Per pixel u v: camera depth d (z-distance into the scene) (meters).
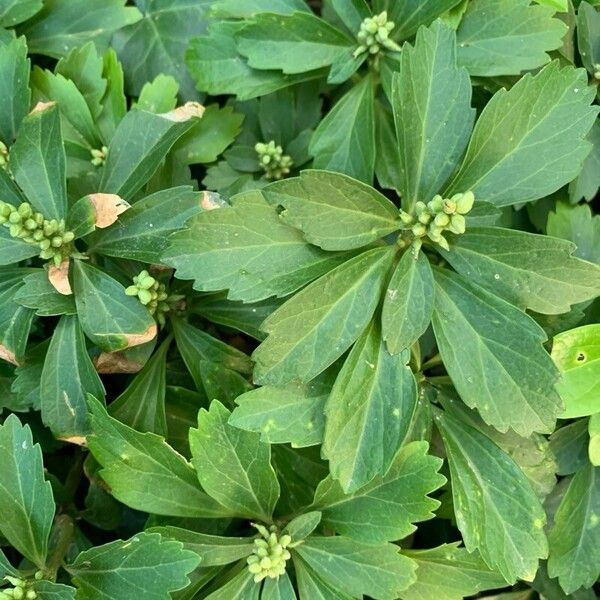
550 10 0.48
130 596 0.44
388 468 0.44
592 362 0.46
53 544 0.49
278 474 0.48
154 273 0.48
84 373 0.46
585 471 0.48
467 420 0.47
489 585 0.47
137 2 0.53
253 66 0.50
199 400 0.49
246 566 0.46
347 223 0.45
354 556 0.45
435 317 0.45
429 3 0.48
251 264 0.45
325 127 0.50
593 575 0.48
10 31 0.51
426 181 0.46
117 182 0.47
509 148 0.45
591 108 0.45
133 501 0.46
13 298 0.46
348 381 0.44
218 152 0.52
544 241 0.44
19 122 0.49
